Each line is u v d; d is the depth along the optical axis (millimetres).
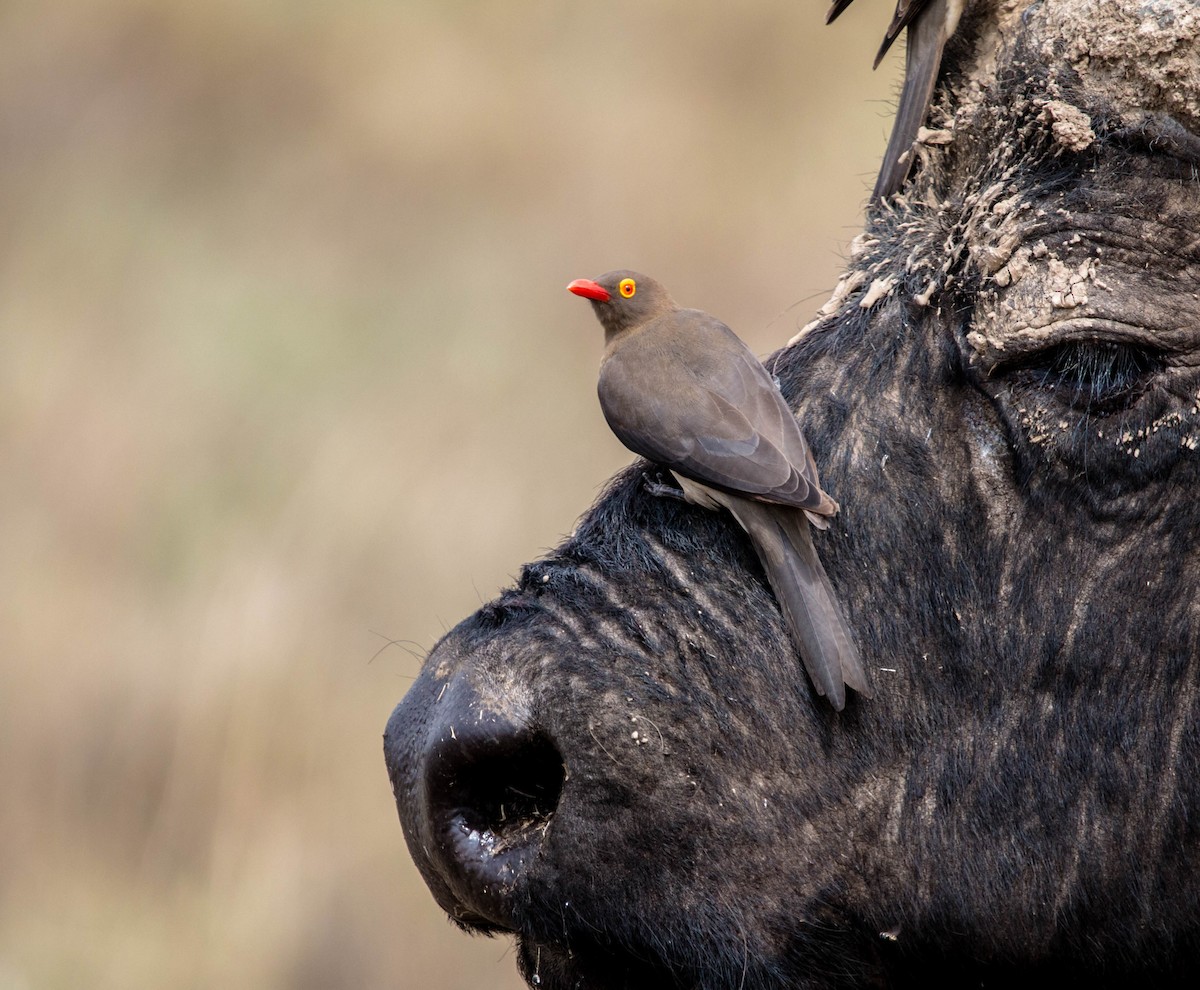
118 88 66062
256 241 58438
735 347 16766
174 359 50125
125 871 33750
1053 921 16422
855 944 16516
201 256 57188
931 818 16344
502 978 31969
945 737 16344
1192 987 16719
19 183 61219
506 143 62625
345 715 35812
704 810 16031
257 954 31859
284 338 51594
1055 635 16125
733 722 16062
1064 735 16234
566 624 16312
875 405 16594
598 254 56875
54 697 35938
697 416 16109
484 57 67938
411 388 48969
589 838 15977
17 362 49000
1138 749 16141
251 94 66062
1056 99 16422
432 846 16203
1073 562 16062
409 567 40625
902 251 17281
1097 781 16203
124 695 35906
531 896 16031
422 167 62312
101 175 62062
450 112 64312
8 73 66438
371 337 52188
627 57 67812
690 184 60031
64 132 64188
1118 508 15867
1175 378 15602
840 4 19828
